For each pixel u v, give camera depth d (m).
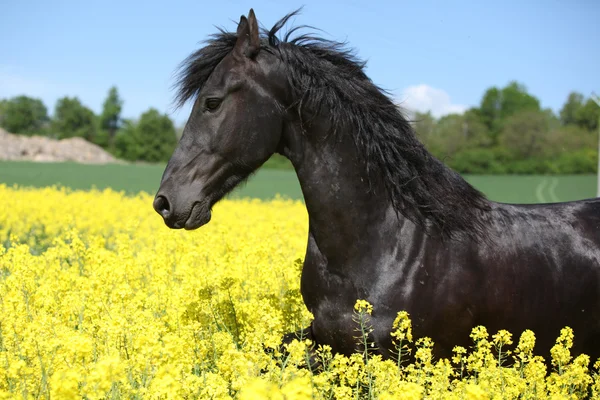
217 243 8.27
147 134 91.50
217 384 3.31
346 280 4.15
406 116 4.50
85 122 105.19
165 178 4.14
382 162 4.19
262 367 3.65
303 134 4.15
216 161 4.10
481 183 51.41
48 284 5.35
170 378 2.87
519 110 92.25
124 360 3.67
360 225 4.12
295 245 8.70
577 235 4.52
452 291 4.10
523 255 4.32
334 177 4.12
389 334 4.07
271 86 4.09
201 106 4.13
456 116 83.31
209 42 4.32
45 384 3.47
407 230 4.17
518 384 3.62
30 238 11.17
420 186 4.23
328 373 3.72
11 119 104.88
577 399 3.80
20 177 43.62
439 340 4.14
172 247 7.55
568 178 60.69
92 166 64.31
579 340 4.48
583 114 91.31
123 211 16.73
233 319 5.01
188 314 4.82
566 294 4.36
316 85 4.10
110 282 5.55
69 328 4.38
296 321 4.97
